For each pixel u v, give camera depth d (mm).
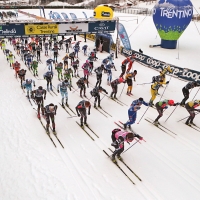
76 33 19625
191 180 7684
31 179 7656
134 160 8547
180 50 24891
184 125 10875
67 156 8742
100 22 20141
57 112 11945
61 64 16375
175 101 13281
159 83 12422
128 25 40906
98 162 8414
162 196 7047
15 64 16906
